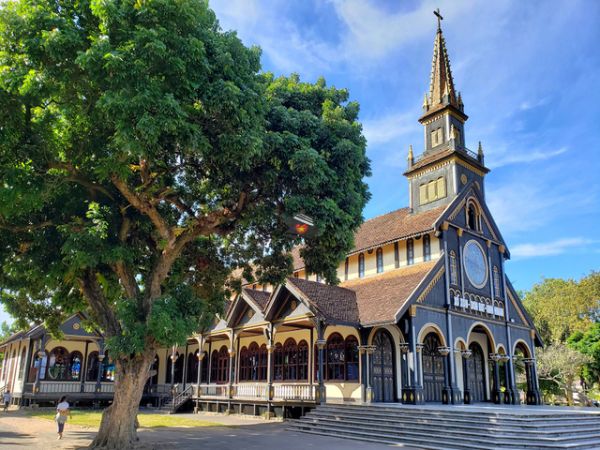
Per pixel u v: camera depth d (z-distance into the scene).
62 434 19.62
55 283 16.94
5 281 16.77
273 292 28.28
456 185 31.88
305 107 18.03
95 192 16.09
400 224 33.00
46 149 13.28
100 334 36.03
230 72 13.70
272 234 18.73
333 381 28.42
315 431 22.03
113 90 11.99
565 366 39.59
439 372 28.94
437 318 27.08
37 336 35.38
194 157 15.55
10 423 24.08
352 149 16.59
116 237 16.06
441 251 28.95
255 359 34.66
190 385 35.34
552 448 15.98
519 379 45.78
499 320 31.69
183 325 14.16
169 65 12.38
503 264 33.47
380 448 17.27
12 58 12.77
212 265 20.06
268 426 24.03
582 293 54.03
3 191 12.22
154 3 12.47
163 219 16.34
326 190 16.23
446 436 18.09
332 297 27.97
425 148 34.84
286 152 15.23
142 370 15.52
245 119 13.32
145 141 11.90
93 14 12.86
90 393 35.50
